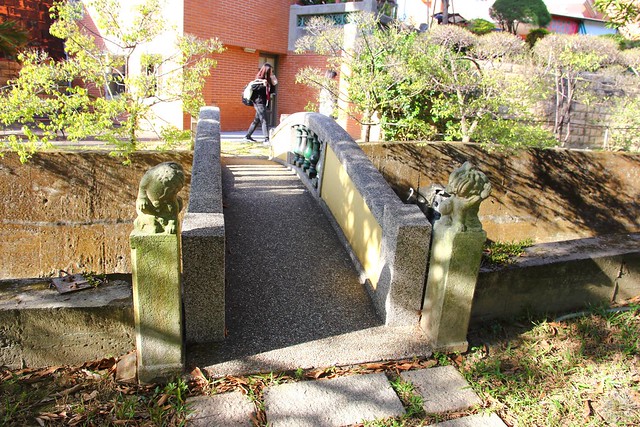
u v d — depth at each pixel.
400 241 3.70
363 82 8.32
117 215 6.51
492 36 11.84
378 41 8.40
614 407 3.31
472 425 3.07
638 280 4.82
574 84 12.26
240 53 14.15
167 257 2.99
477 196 3.42
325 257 4.86
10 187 6.14
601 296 4.68
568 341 4.03
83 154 6.25
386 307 3.90
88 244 6.50
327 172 5.74
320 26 9.61
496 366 3.60
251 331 3.70
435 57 8.66
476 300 4.09
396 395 3.24
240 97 14.55
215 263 3.37
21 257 6.36
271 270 4.54
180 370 3.21
